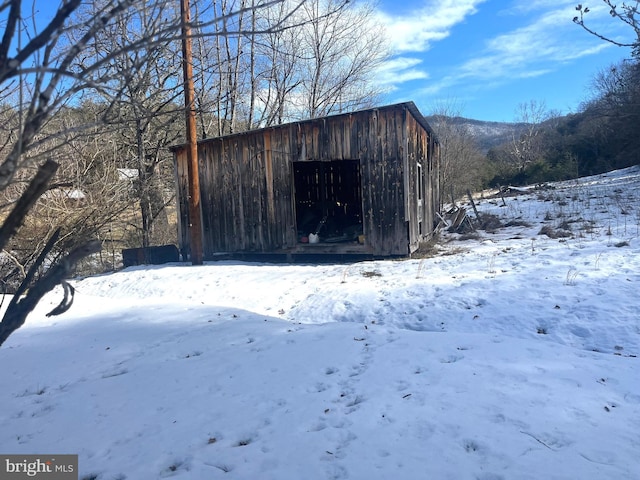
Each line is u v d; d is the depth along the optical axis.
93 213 12.07
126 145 16.44
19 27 1.38
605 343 5.28
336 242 12.37
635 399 3.58
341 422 3.43
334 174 15.80
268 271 10.25
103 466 3.11
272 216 12.23
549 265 8.35
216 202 12.97
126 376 4.77
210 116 20.42
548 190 27.30
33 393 4.61
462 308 6.57
